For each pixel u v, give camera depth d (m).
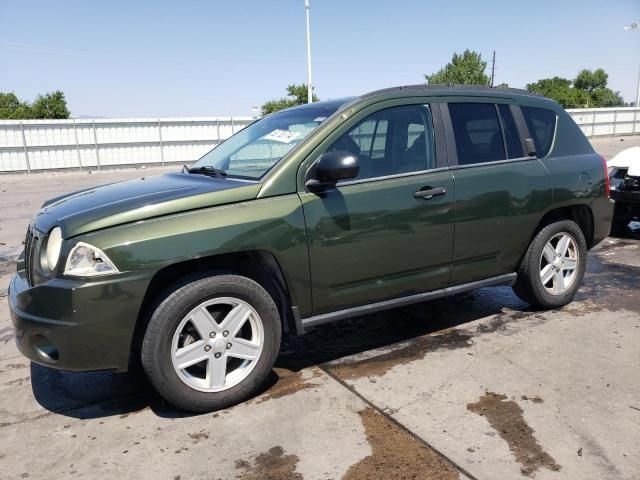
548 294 4.42
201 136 27.67
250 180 3.28
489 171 3.88
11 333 4.42
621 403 2.99
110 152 25.72
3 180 21.16
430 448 2.62
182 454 2.66
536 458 2.52
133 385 3.45
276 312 3.18
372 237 3.40
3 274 6.33
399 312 4.62
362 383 3.34
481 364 3.53
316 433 2.79
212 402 3.02
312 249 3.21
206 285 2.93
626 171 7.00
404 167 3.58
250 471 2.51
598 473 2.41
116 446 2.75
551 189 4.20
